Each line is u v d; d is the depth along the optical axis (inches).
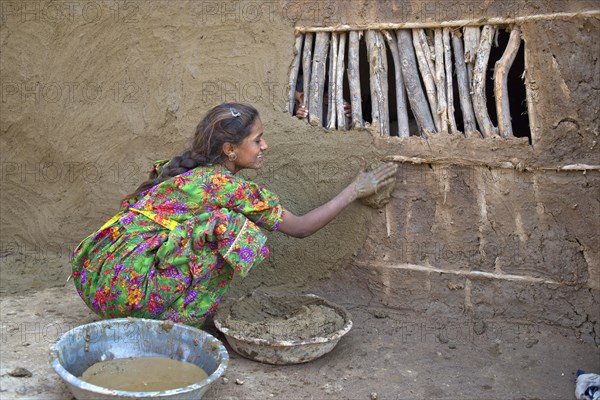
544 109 129.3
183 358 113.6
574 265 130.5
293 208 145.3
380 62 139.9
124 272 120.1
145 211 123.0
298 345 117.6
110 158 164.4
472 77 135.2
